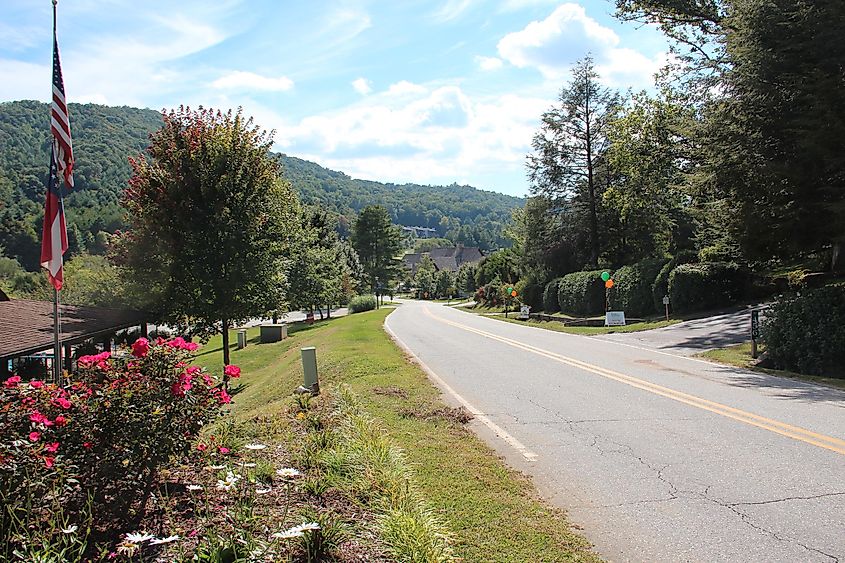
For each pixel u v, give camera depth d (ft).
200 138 57.11
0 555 11.03
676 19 83.56
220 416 20.63
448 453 21.40
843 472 19.42
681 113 90.22
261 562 11.06
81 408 14.51
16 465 12.33
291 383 46.73
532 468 20.47
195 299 57.82
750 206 58.13
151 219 56.44
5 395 14.57
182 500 14.48
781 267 90.53
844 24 48.14
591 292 123.54
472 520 15.28
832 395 32.35
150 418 14.61
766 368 42.63
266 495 14.99
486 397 33.40
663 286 96.63
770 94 52.31
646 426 26.09
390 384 36.86
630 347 57.41
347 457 17.89
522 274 181.06
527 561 13.17
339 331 89.10
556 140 151.02
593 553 13.82
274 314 68.49
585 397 32.86
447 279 354.54
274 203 60.18
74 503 13.80
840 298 40.34
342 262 215.10
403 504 14.73
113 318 63.72
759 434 24.32
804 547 14.12
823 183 52.75
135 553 11.68
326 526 12.68
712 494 17.75
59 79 32.78
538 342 65.51
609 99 146.82
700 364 45.03
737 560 13.56
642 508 16.75
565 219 154.40
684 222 127.75
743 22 54.49
